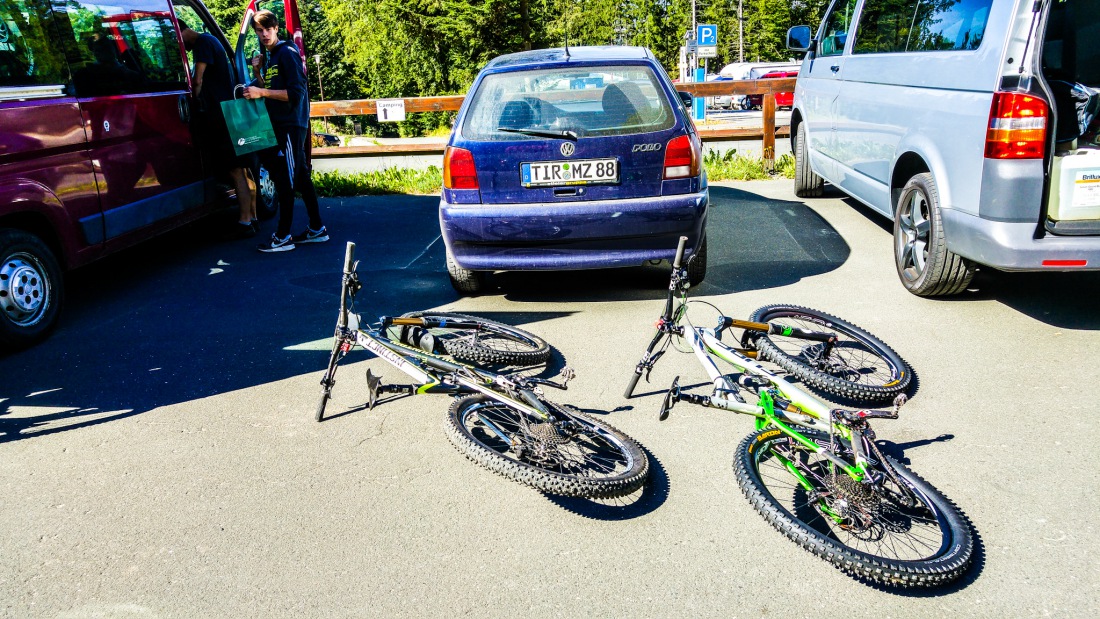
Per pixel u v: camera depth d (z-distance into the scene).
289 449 3.45
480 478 3.21
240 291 5.62
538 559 2.70
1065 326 4.51
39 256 4.70
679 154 4.79
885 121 5.61
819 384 3.71
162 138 5.95
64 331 4.89
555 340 4.59
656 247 4.91
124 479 3.23
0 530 2.91
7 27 4.56
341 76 46.50
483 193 4.83
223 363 4.36
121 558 2.74
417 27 39.84
